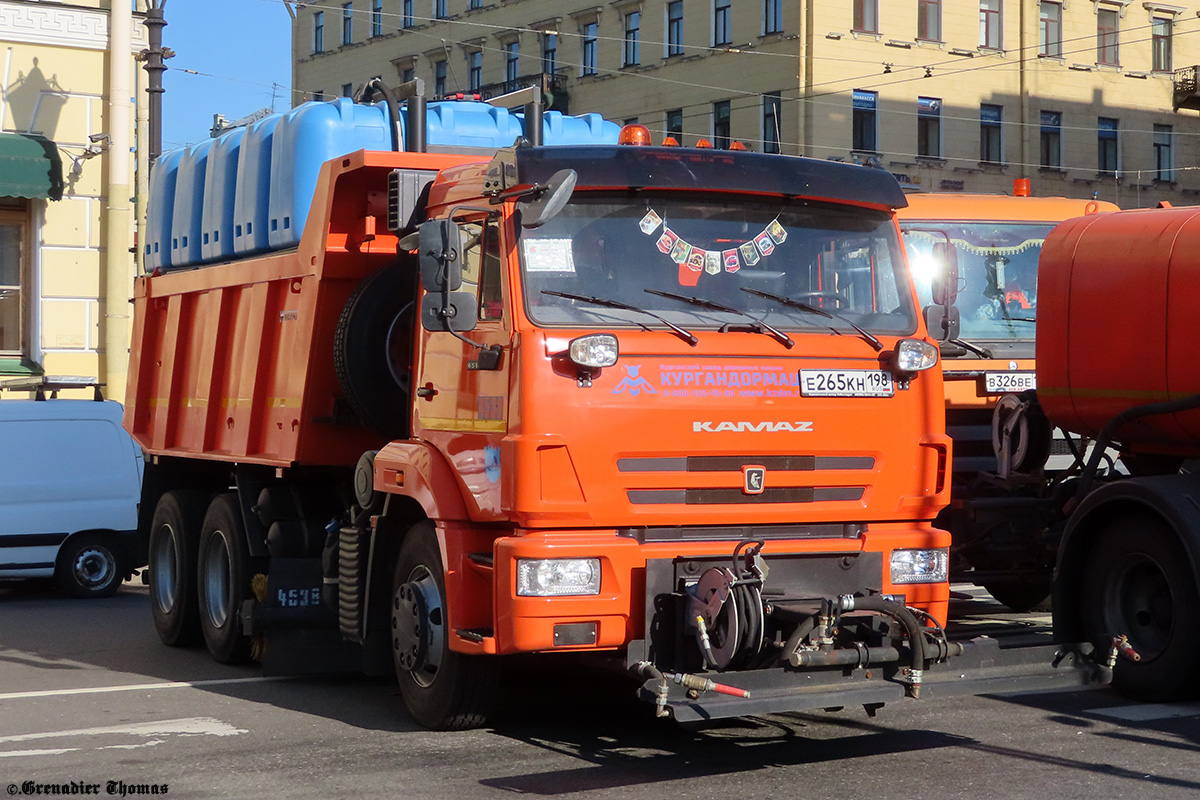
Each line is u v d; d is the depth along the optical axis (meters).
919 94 41.50
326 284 8.51
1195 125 47.31
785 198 7.08
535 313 6.55
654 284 6.76
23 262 19.80
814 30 39.56
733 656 6.33
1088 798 5.91
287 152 9.05
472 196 7.11
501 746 7.12
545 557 6.38
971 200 11.43
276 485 9.39
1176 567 7.66
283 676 9.52
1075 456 9.18
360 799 6.12
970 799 5.94
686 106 43.38
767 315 6.86
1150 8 46.03
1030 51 43.56
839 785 6.21
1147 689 7.82
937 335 7.53
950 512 9.51
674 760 6.77
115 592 15.01
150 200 11.72
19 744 7.38
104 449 14.88
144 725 7.82
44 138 19.62
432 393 7.41
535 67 48.97
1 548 14.38
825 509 6.82
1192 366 7.97
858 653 6.29
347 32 57.84
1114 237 8.58
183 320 10.95
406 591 7.53
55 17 19.64
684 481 6.56
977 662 6.54
